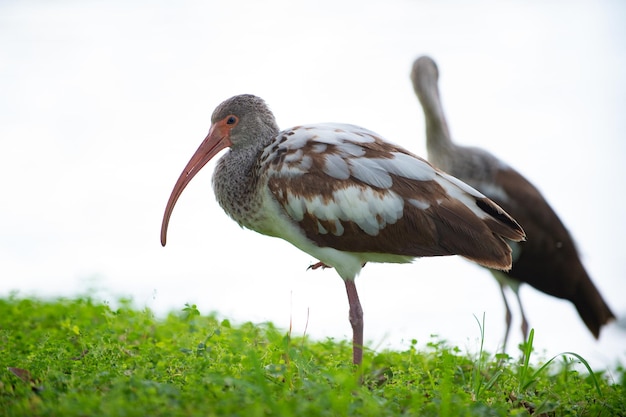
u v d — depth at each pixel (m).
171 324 15.51
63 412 9.30
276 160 13.09
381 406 10.22
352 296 13.16
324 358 13.91
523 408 11.52
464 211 12.67
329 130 13.27
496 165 18.08
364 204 12.58
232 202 13.87
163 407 9.47
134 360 12.06
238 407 9.56
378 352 14.73
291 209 12.91
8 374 10.97
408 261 13.21
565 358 14.55
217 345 12.87
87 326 14.53
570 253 18.08
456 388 12.03
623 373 15.23
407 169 12.77
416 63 19.25
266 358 12.41
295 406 9.56
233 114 14.05
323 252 13.10
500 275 18.05
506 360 14.07
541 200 17.95
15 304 17.02
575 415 11.52
